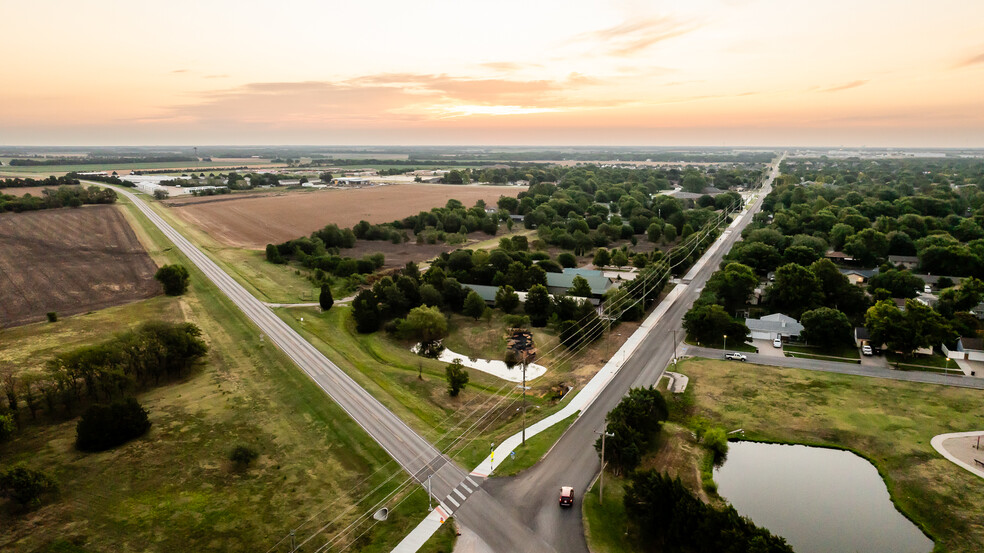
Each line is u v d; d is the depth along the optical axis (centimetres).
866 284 14888
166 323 9950
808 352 10612
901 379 9281
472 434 7788
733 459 7244
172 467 6769
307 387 9031
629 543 5578
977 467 6781
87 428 7075
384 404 8581
